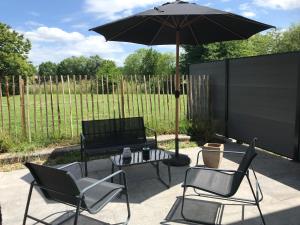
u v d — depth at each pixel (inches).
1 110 252.2
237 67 284.5
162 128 303.0
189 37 249.1
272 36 1499.8
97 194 124.6
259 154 251.1
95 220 137.9
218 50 1296.8
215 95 325.4
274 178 191.5
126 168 214.7
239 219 138.3
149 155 177.9
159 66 2048.5
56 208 151.9
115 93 305.1
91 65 2935.5
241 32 215.6
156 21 213.2
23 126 258.5
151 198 163.6
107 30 208.7
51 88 266.8
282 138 233.1
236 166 218.2
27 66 1343.5
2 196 167.0
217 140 299.0
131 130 229.5
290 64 219.5
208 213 144.6
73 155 244.5
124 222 137.4
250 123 270.7
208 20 208.2
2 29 1322.6
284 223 134.6
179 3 196.7
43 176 117.0
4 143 236.7
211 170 138.6
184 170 209.3
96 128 221.6
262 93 251.9
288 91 223.0
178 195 166.9
